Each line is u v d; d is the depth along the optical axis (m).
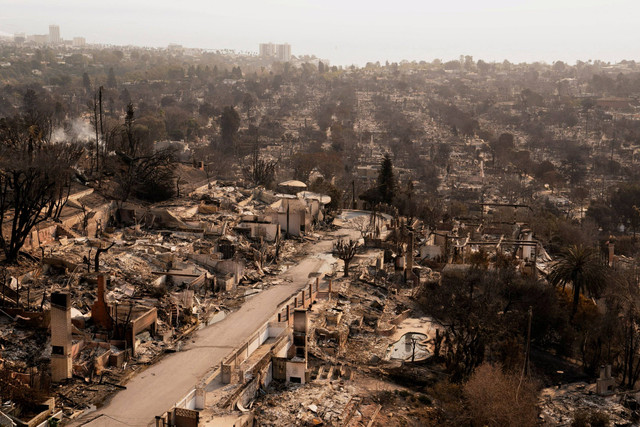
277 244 108.50
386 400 65.56
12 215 93.94
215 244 102.69
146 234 103.75
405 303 93.31
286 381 66.88
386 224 132.12
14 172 87.19
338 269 102.69
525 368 75.69
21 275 78.69
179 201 122.44
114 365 65.56
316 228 127.94
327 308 86.25
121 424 55.78
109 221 108.25
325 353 75.12
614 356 82.12
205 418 55.44
